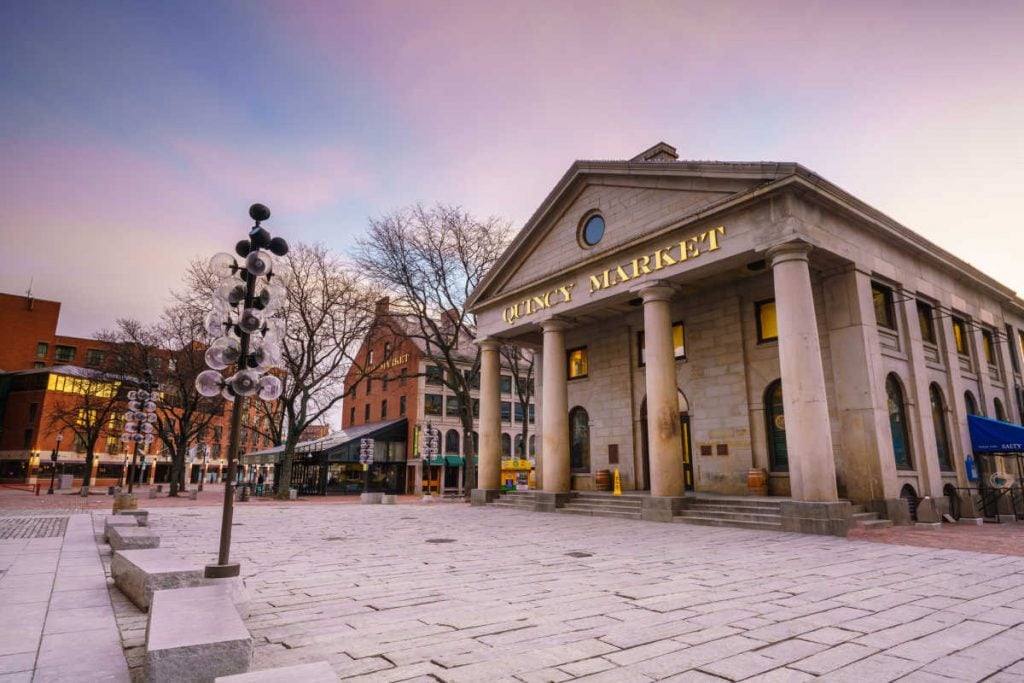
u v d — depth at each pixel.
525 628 5.27
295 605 6.20
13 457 58.72
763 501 15.20
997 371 23.73
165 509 23.03
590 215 21.56
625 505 18.48
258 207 7.45
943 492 17.62
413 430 50.09
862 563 8.92
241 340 7.36
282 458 42.97
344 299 36.19
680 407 21.36
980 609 5.93
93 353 71.81
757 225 15.29
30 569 8.46
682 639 4.90
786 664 4.27
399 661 4.37
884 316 17.78
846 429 15.68
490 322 25.27
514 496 23.09
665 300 17.81
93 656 4.54
